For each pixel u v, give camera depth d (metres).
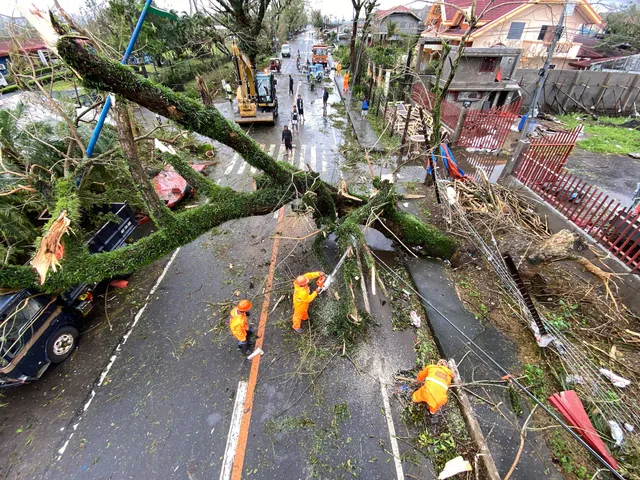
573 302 6.10
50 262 4.01
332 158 12.72
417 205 9.42
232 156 12.91
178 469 4.07
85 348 5.61
